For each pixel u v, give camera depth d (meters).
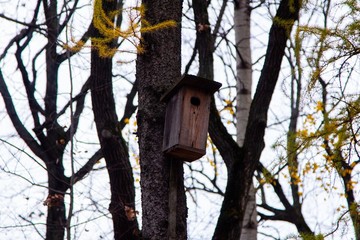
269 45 11.23
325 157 8.68
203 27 12.43
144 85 8.83
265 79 11.14
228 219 10.11
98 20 8.55
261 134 10.82
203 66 12.27
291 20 10.40
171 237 8.07
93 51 11.70
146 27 8.45
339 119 8.05
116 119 11.80
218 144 10.75
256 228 14.79
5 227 11.77
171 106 8.68
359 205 8.27
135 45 8.72
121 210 10.91
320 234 8.09
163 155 8.54
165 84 8.78
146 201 8.39
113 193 11.20
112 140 11.45
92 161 15.20
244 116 16.00
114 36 8.55
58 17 16.80
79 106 17.70
